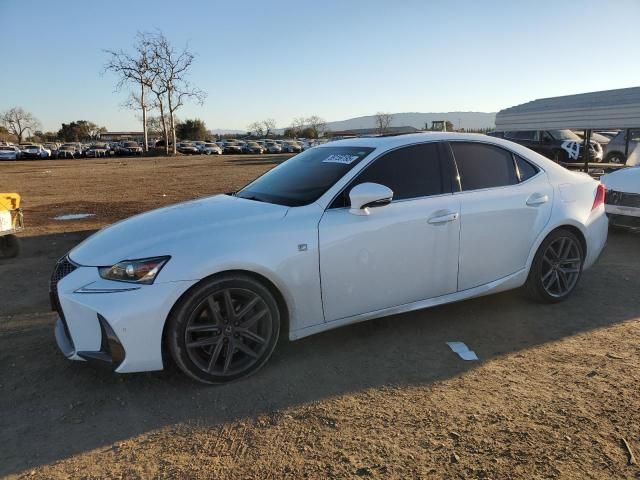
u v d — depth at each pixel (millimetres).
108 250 3287
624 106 14242
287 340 3996
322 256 3506
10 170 30594
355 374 3477
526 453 2613
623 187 7254
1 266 6430
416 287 3922
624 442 2688
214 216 3545
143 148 64250
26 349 3926
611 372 3439
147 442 2781
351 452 2656
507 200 4266
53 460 2646
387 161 3926
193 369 3236
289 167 4426
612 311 4555
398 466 2539
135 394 3260
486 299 4871
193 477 2504
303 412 3029
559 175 4711
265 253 3318
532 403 3076
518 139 22719
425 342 3963
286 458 2625
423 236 3869
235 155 56719
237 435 2826
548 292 4641
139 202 13109
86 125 124812
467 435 2771
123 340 3037
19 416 3041
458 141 4262
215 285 3193
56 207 12203
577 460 2555
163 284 3080
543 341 3961
